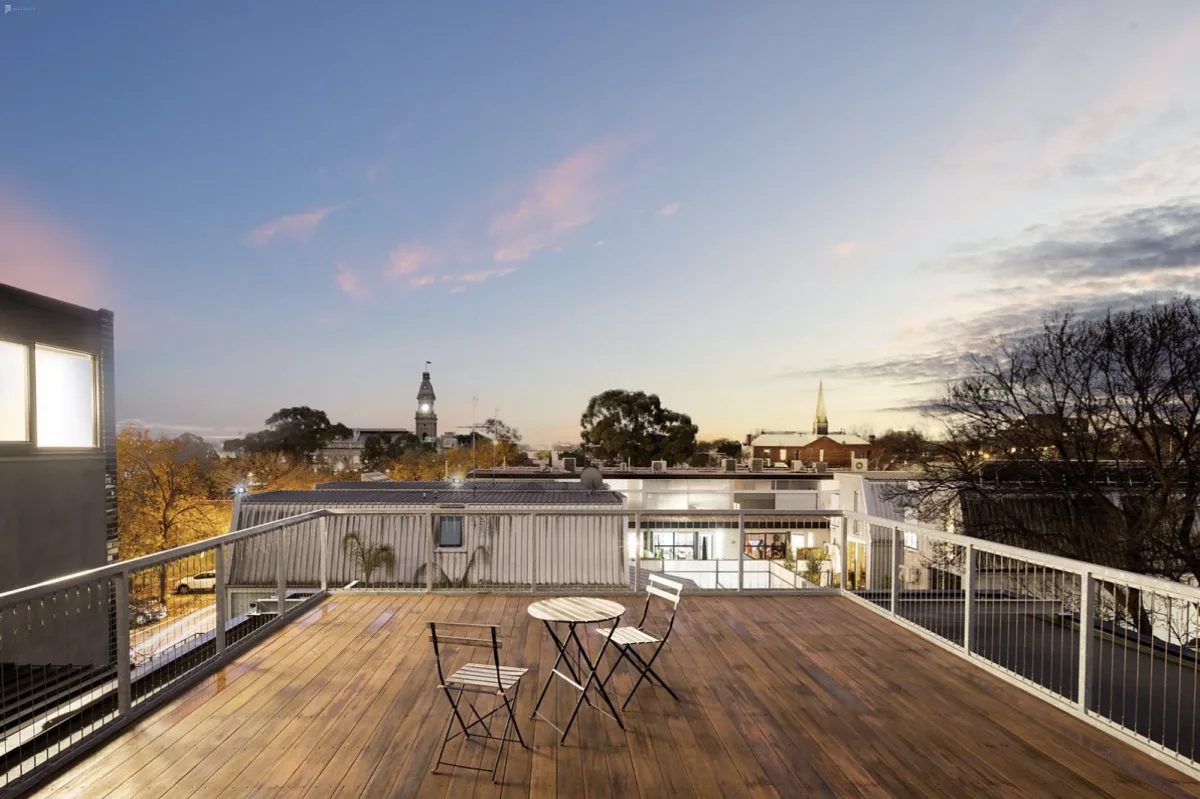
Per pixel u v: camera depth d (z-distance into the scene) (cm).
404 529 1310
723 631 601
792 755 356
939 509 1898
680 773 335
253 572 1312
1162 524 1562
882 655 534
